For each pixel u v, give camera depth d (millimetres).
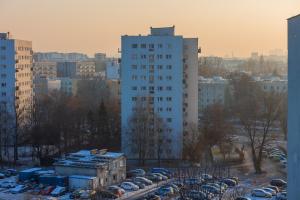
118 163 171000
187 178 169750
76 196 147625
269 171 189000
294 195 80875
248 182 170625
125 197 150875
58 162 165500
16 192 154000
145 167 197750
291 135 81688
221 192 143750
